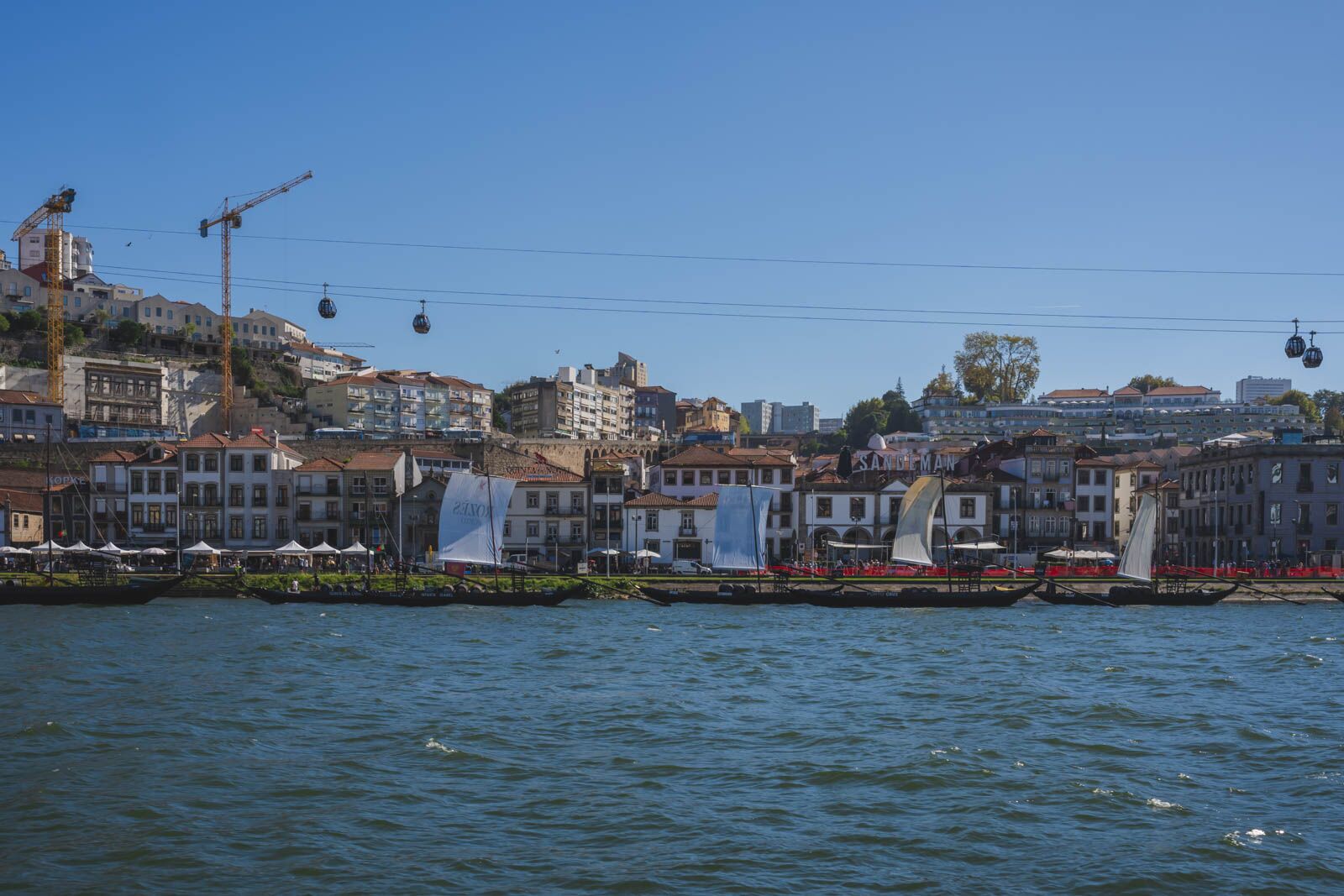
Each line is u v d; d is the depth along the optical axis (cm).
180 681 6962
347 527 16575
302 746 5369
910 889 3759
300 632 9419
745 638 9306
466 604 12006
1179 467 18438
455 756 5194
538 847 4094
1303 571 13988
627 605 12231
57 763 5047
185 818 4356
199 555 15500
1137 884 3797
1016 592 12194
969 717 6062
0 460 19538
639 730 5738
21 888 3731
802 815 4438
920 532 12356
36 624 9931
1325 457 15600
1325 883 3828
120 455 16912
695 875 3856
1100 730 5778
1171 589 12781
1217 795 4697
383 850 4059
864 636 9525
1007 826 4312
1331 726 5900
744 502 12406
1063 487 16762
